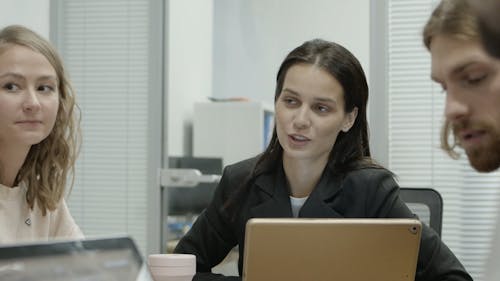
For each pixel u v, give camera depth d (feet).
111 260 2.35
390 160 8.55
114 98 9.95
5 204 4.65
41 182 4.89
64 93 4.84
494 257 2.95
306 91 4.50
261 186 5.11
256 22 11.64
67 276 2.23
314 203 4.88
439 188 8.34
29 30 4.54
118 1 9.93
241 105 11.25
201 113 11.43
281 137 4.70
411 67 8.48
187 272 3.53
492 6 2.47
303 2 10.92
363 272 3.18
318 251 3.11
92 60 10.02
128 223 9.84
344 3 10.34
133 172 9.86
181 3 10.93
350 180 4.97
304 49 4.64
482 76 2.56
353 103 4.77
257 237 3.05
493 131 2.62
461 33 2.55
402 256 3.20
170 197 9.92
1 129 4.36
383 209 4.92
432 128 8.41
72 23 10.09
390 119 8.58
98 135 9.98
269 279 3.10
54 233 5.10
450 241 8.23
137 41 9.87
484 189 8.13
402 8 8.50
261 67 11.69
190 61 11.41
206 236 5.43
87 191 10.00
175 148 10.73
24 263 2.15
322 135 4.58
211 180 9.66
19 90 4.33
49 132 4.59
